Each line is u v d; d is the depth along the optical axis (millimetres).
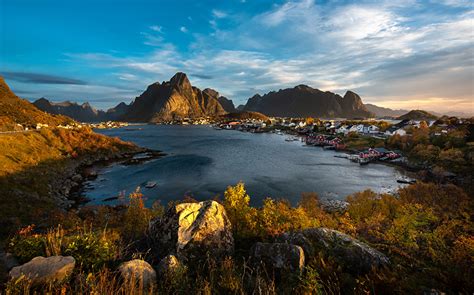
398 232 8508
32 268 5305
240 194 11211
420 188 26469
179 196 39312
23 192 29781
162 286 5539
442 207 19141
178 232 7684
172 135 163000
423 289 5105
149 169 58562
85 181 47656
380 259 6699
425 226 10117
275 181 48719
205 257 7309
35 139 59531
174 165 63250
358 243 7391
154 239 8227
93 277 5172
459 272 5523
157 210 16344
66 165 54125
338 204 34656
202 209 8742
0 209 23281
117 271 5707
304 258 6785
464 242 6797
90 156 67812
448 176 50281
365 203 23750
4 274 5617
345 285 5812
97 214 21562
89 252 6559
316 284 5277
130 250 8148
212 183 46625
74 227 11766
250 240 9094
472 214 13969
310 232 8039
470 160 54094
